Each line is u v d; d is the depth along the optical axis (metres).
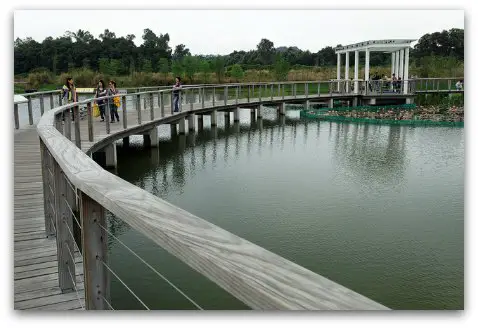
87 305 1.96
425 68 35.78
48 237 3.84
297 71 41.72
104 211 1.94
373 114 20.58
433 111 21.39
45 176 3.78
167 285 4.52
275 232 6.18
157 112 15.09
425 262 5.22
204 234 1.12
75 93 12.89
